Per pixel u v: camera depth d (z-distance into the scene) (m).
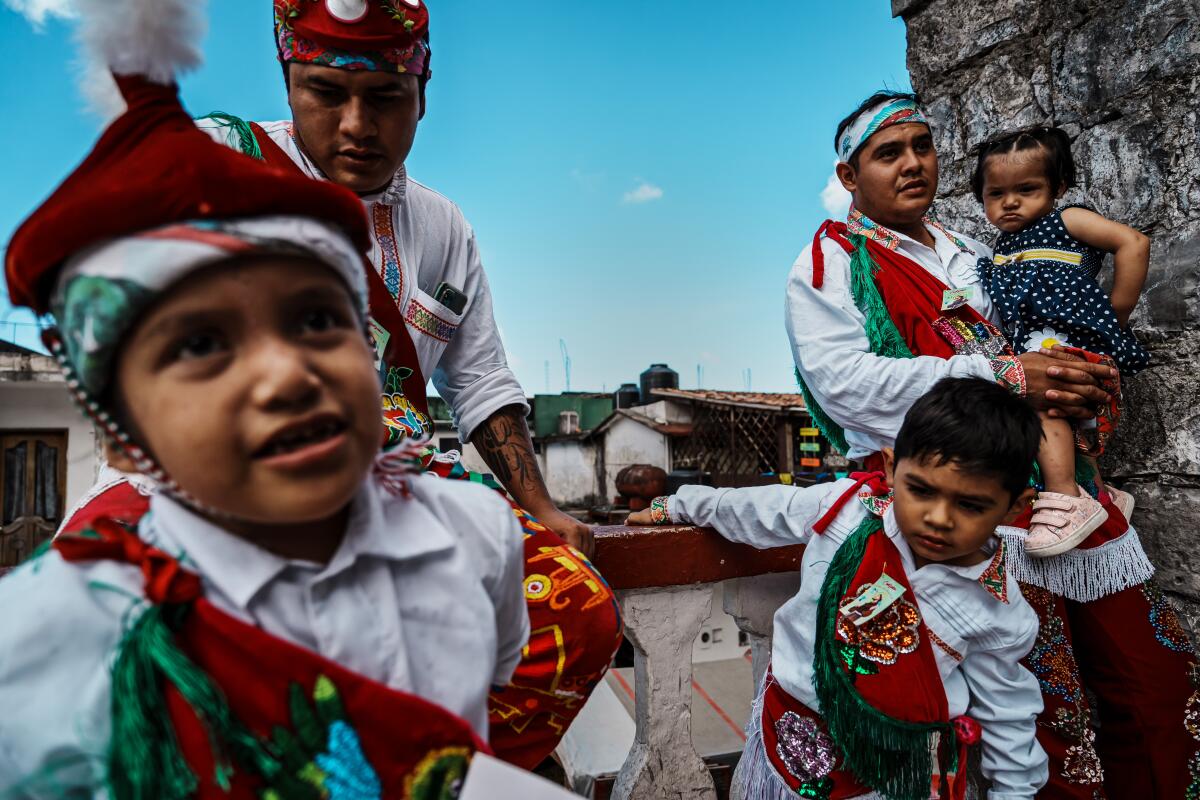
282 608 0.75
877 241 2.01
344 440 0.70
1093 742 1.87
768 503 1.77
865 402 1.81
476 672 0.83
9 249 0.67
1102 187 2.32
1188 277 2.08
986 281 2.07
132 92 0.72
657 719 1.92
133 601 0.68
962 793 1.54
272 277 0.67
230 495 0.67
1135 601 1.81
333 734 0.71
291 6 1.30
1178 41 2.11
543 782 0.71
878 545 1.58
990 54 2.62
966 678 1.61
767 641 2.10
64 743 0.65
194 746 0.67
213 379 0.65
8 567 1.09
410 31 1.34
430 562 0.84
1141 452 2.19
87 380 0.68
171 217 0.64
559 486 18.11
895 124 2.01
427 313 1.53
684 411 15.71
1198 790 1.78
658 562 1.85
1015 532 1.74
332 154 1.39
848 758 1.53
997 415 1.41
